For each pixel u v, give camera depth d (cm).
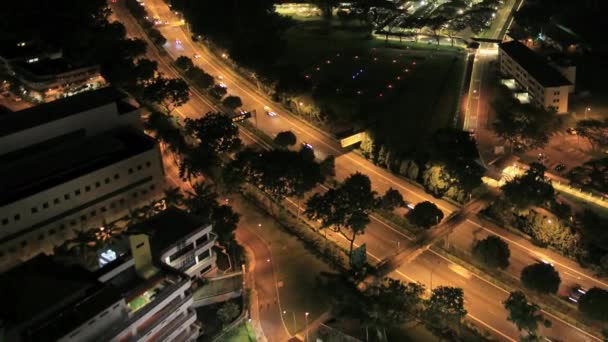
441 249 17775
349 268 17050
